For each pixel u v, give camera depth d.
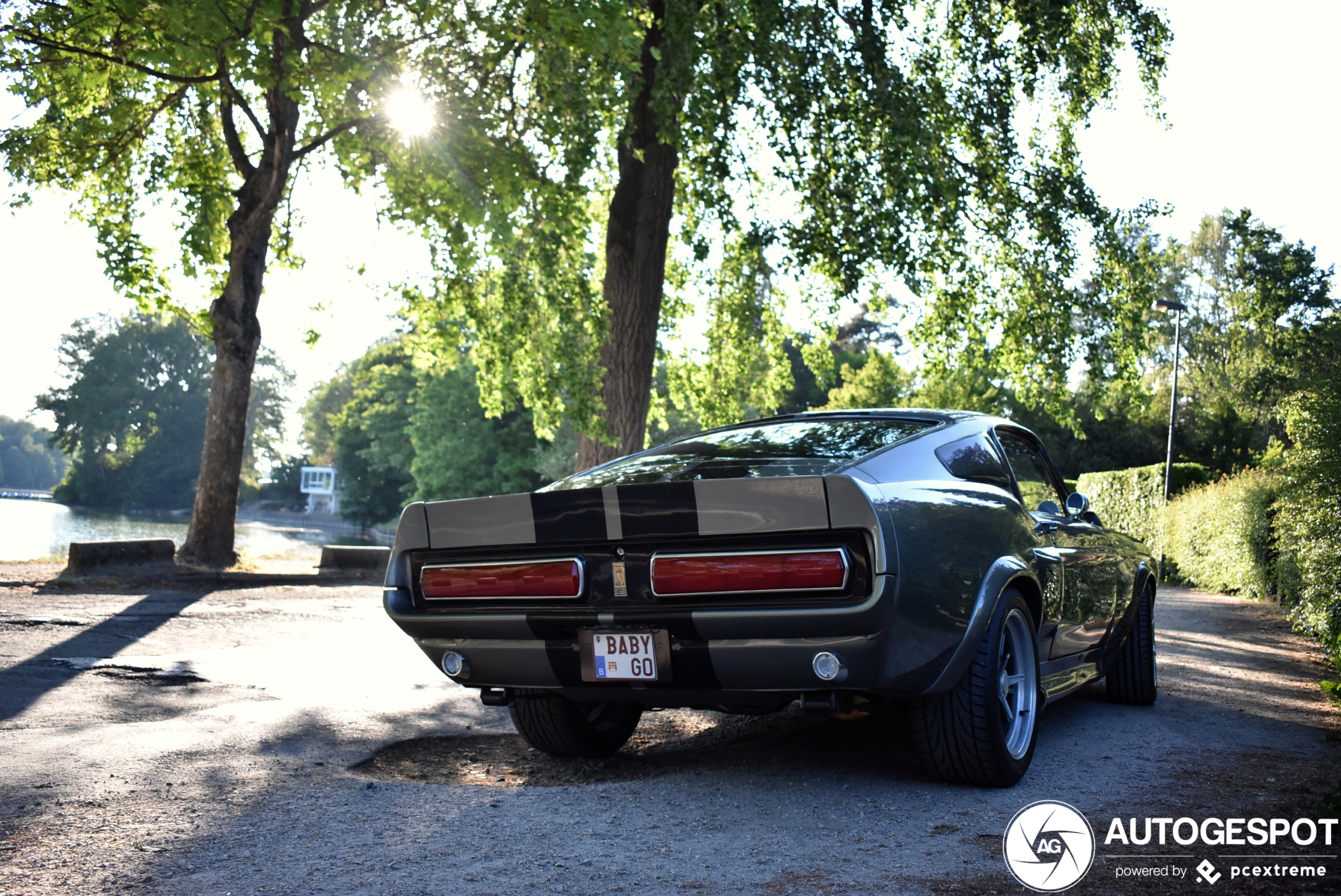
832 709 3.15
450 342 16.56
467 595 3.46
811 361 16.16
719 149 11.59
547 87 11.88
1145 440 45.50
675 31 10.81
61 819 3.05
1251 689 5.81
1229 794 3.30
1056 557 3.99
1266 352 47.69
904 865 2.59
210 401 14.68
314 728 4.54
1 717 4.62
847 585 2.93
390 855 2.72
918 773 3.60
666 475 3.59
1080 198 13.65
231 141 14.74
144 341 89.19
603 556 3.23
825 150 12.66
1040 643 3.92
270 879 2.54
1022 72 13.58
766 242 12.53
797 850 2.72
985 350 15.08
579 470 12.87
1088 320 14.20
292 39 11.88
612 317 12.65
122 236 13.99
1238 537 14.10
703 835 2.86
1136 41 14.11
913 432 3.71
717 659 3.09
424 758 4.15
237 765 3.76
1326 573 7.19
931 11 14.43
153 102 14.98
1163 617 11.04
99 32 11.98
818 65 11.99
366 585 13.57
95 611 8.96
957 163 13.66
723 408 16.48
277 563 15.58
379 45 12.27
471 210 12.39
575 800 3.27
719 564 3.04
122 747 4.02
